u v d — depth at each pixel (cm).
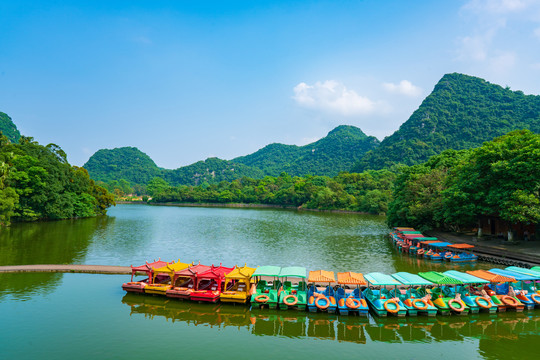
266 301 2666
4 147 8331
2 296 2889
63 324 2392
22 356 1950
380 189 16350
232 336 2270
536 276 2777
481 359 2000
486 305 2606
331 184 17950
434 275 2844
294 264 4169
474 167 4819
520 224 5012
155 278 3172
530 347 2150
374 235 6812
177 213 13800
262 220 10369
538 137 4381
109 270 3578
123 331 2308
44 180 8212
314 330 2367
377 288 2972
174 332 2311
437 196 5672
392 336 2286
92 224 8269
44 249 4912
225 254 4794
